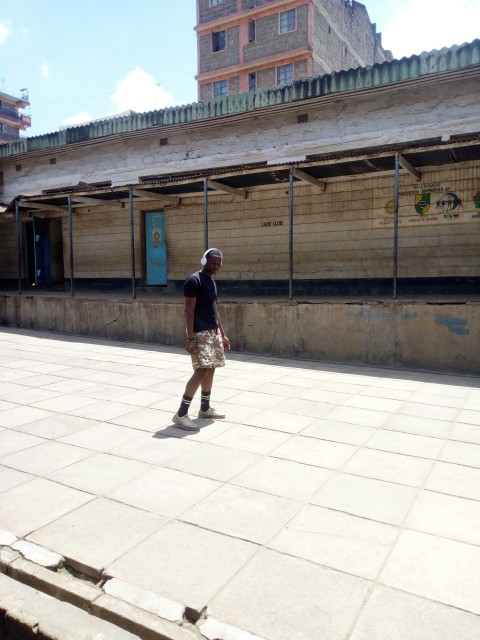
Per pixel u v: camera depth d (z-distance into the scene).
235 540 2.90
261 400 5.98
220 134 11.88
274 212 11.70
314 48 30.91
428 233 9.98
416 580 2.51
